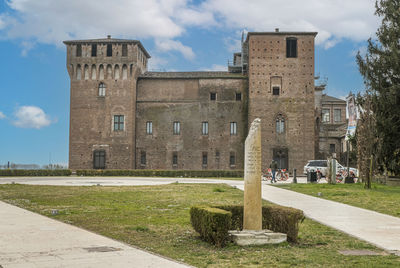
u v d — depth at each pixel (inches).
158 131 2674.7
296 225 461.4
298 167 2527.1
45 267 335.3
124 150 2603.3
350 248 432.5
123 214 671.1
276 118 2556.6
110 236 485.4
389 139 1393.9
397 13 1455.5
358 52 1504.7
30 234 483.2
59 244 427.8
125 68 2657.5
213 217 430.3
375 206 802.8
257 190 464.1
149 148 2667.3
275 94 2566.4
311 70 2568.9
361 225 573.6
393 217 652.7
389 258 386.9
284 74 2571.4
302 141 2539.4
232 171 2325.3
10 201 858.8
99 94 2652.6
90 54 2662.4
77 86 2659.9
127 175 2374.5
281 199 906.1
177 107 2679.6
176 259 376.5
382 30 1487.5
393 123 1379.2
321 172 2038.6
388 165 1437.0
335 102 3280.0
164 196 975.0
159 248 423.8
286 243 442.9
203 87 2679.6
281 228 467.2
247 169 466.9
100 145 2618.1
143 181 1772.9
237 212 492.1
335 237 489.7
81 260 359.3
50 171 2305.6
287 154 2536.9
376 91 1456.7
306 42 2581.2
